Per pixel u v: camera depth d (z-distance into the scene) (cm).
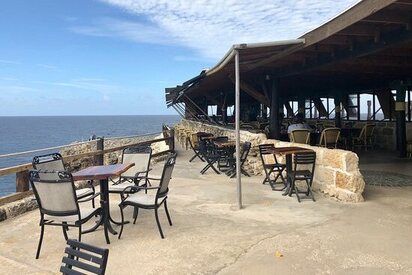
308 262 357
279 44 580
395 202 560
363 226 456
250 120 2234
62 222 408
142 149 626
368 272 335
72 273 232
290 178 632
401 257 365
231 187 718
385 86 1271
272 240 417
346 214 508
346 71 920
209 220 503
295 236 428
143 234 454
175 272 346
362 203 560
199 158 1148
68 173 398
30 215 561
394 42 557
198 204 592
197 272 344
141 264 366
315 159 622
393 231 436
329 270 340
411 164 923
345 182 575
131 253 396
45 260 387
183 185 748
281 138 1160
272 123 1040
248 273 339
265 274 336
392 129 1241
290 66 909
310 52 738
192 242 421
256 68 921
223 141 945
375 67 875
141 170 609
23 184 600
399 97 1063
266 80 1045
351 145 1252
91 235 458
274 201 595
